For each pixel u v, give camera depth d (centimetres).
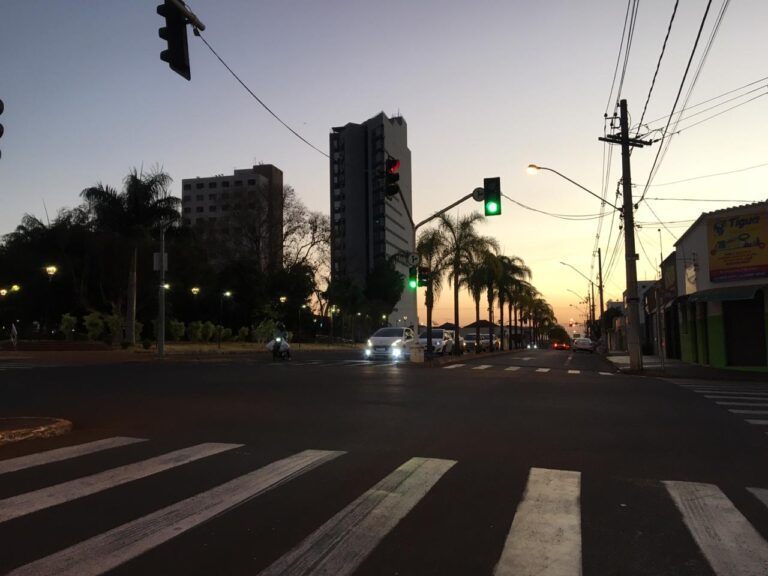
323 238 6856
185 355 3656
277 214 6875
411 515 533
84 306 5134
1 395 1410
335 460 745
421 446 837
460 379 1914
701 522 520
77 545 454
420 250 3838
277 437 895
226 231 6850
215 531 487
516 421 1061
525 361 3412
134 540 465
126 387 1608
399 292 10400
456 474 681
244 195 6812
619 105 2536
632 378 2122
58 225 5088
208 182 12925
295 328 8038
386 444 848
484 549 454
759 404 1323
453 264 3841
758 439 905
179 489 608
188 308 6825
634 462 749
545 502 575
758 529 503
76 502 562
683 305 3372
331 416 1103
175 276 5878
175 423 1016
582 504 571
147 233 4212
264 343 5553
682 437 918
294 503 564
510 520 521
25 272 5494
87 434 911
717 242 2553
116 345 4031
